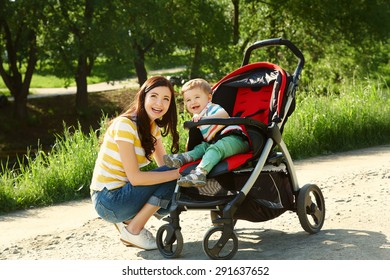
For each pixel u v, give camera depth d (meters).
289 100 5.95
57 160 10.20
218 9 29.56
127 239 5.79
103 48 26.77
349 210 6.83
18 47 29.59
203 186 5.43
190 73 30.36
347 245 5.41
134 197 5.59
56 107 31.66
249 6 31.62
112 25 26.52
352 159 10.98
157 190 5.66
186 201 5.37
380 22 29.30
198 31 29.53
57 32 26.11
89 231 7.04
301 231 6.17
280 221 6.71
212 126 5.48
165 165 5.81
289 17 30.44
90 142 10.16
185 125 5.27
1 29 29.83
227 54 29.97
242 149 5.45
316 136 12.32
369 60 30.75
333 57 30.62
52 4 25.80
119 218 5.71
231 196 5.29
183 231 6.61
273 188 5.70
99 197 5.70
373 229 5.97
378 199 7.25
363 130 13.17
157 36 28.72
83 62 30.50
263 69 6.24
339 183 8.47
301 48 30.88
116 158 5.62
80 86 30.72
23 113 29.41
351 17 29.66
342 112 13.08
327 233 5.93
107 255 5.87
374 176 8.77
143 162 5.72
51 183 9.41
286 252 5.39
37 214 8.42
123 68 28.69
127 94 34.56
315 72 30.02
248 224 6.71
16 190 9.18
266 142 5.55
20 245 6.60
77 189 9.52
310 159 11.34
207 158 5.23
